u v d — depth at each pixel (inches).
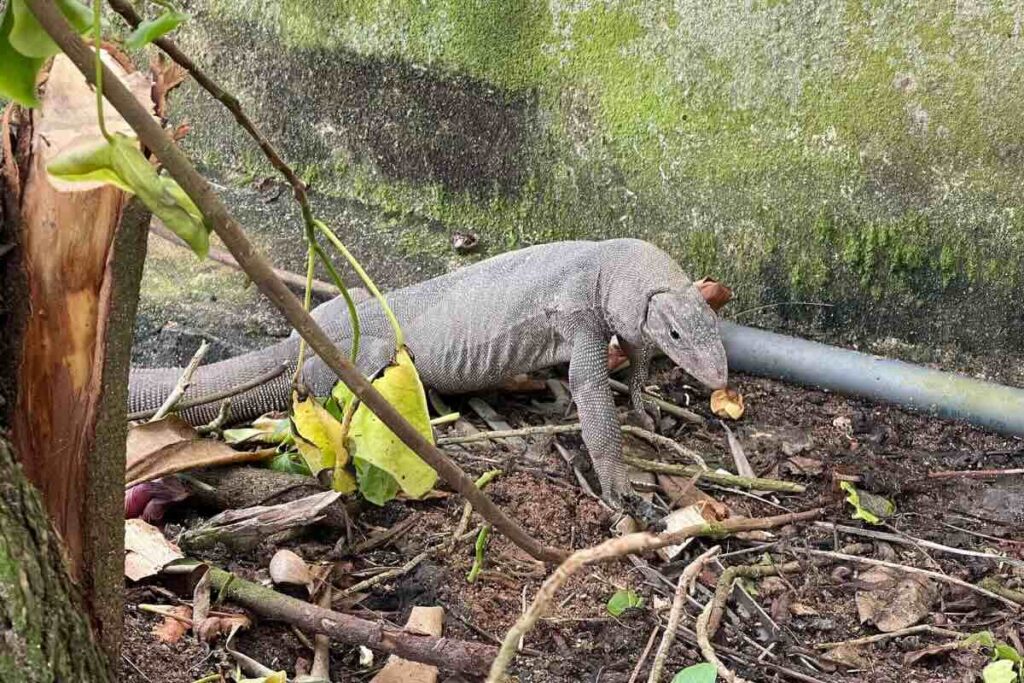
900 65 84.1
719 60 87.2
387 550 73.2
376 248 94.0
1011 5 81.7
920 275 86.0
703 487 79.5
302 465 74.1
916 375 85.3
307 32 96.5
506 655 48.8
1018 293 84.6
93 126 57.8
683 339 78.6
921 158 84.7
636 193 90.7
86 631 58.2
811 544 76.6
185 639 66.7
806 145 86.5
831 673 70.6
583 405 79.3
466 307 82.3
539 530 75.4
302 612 67.6
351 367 50.5
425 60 93.9
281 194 98.6
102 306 58.7
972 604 74.0
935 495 80.0
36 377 58.9
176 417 72.9
